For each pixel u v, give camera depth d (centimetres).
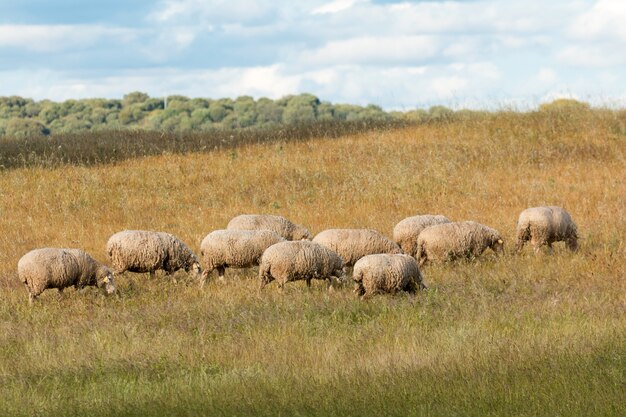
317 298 5625
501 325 4606
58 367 4081
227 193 11062
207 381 3609
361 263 5575
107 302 5847
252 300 5619
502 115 14125
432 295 5456
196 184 11638
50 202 10638
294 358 4028
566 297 5369
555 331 4322
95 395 3503
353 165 12100
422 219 7438
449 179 11100
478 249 6938
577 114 13762
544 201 9662
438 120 14625
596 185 10275
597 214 8812
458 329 4481
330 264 6031
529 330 4384
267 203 10544
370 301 5397
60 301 5853
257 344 4356
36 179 11719
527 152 12106
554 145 12356
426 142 13112
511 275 6291
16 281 6869
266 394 3356
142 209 10319
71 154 13338
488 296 5481
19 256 7981
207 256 6481
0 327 5044
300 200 10538
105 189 11300
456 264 6838
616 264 6569
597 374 3397
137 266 6600
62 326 5041
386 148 12925
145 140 14650
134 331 4691
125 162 12800
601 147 12138
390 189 10719
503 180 10900
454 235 6856
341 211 9675
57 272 5869
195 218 9719
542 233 7231
